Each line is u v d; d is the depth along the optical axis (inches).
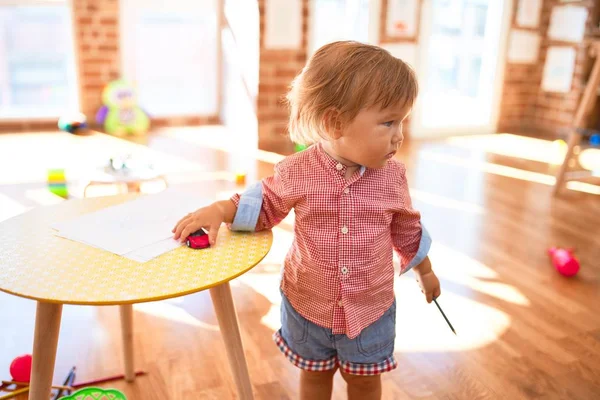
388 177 37.5
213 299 38.0
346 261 36.7
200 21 174.6
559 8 178.2
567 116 180.1
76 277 30.8
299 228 37.6
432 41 177.3
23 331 63.2
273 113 156.4
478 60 186.7
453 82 185.9
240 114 165.6
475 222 101.2
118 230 36.9
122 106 163.8
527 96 193.0
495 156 152.5
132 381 54.7
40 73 162.1
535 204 112.3
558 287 76.6
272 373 56.7
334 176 36.1
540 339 63.9
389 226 38.5
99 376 55.5
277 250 86.0
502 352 61.3
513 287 76.3
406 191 39.0
